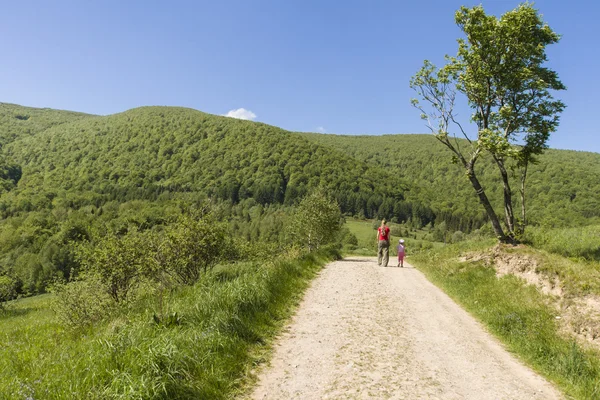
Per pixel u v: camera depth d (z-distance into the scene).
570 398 5.62
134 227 15.61
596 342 7.91
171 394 4.45
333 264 18.16
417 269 18.11
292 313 9.00
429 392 5.29
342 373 5.74
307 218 29.48
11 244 85.06
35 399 4.01
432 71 16.25
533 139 15.38
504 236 15.59
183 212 16.98
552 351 7.19
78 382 4.29
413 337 7.71
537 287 10.98
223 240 17.44
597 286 9.54
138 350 5.01
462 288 12.50
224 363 5.54
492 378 6.03
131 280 14.73
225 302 7.62
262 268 11.82
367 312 9.36
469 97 16.14
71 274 15.23
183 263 15.17
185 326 6.51
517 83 14.84
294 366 5.94
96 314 12.59
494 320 9.05
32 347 8.46
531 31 14.66
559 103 15.09
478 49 15.12
